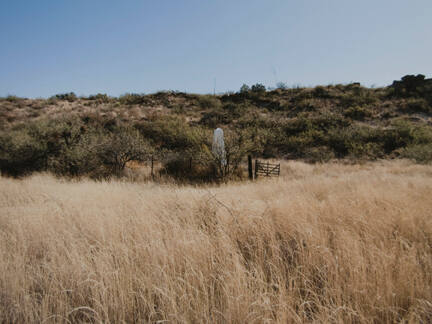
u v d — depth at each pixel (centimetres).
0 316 176
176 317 158
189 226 318
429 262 213
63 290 188
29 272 224
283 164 1678
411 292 176
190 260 226
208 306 169
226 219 337
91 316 174
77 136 1619
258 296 174
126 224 346
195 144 1719
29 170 1397
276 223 321
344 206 377
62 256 248
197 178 1378
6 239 312
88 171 1373
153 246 250
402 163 1567
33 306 183
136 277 205
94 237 314
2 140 1460
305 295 192
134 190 688
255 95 3406
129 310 178
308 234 270
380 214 340
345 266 215
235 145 1385
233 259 222
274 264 229
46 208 462
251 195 565
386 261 211
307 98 3222
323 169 1498
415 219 322
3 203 584
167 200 471
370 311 166
